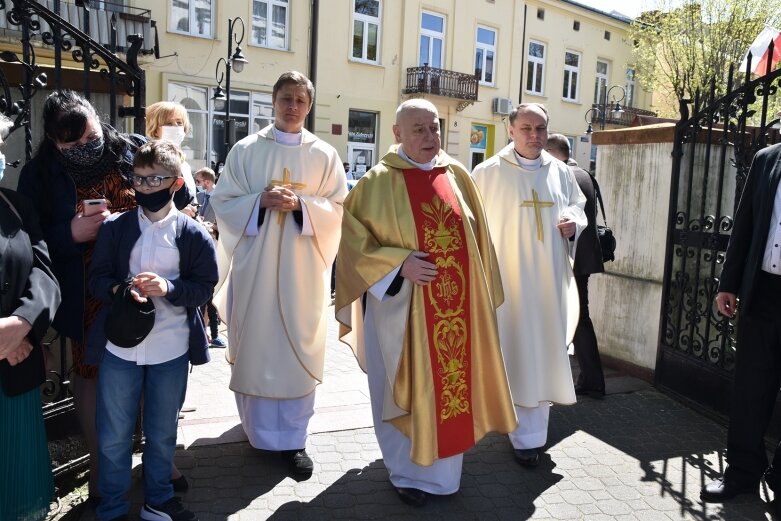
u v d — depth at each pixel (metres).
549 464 3.56
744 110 4.03
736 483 3.21
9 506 2.43
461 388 3.13
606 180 5.28
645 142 4.89
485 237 3.31
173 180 2.61
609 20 23.94
